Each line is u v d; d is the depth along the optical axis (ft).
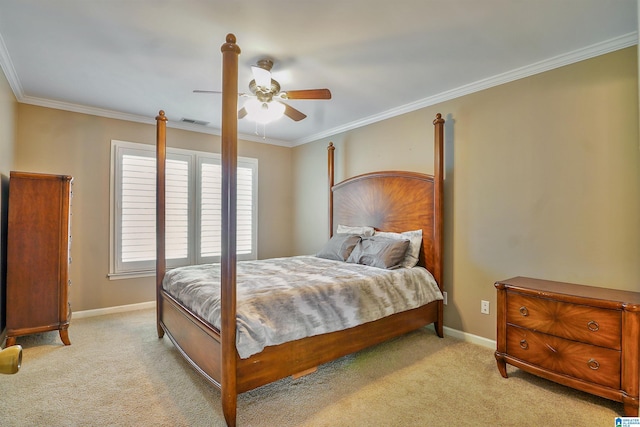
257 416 6.37
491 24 7.00
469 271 10.30
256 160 16.83
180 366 8.39
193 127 14.67
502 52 8.21
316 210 16.37
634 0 6.22
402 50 8.07
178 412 6.45
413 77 9.62
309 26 7.03
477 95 10.14
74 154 12.10
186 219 14.57
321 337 7.38
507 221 9.46
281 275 8.97
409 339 10.37
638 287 7.33
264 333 6.33
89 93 10.78
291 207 17.94
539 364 7.31
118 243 12.92
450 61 8.66
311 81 9.84
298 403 6.82
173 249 14.24
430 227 10.87
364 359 8.93
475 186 10.18
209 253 15.15
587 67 8.10
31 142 11.30
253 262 11.43
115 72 9.22
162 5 6.28
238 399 6.95
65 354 9.07
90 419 6.19
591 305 6.58
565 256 8.38
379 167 13.12
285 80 9.77
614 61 7.72
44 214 9.52
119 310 12.97
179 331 8.52
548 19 6.82
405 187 11.65
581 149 8.17
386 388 7.41
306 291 7.41
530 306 7.48
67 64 8.73
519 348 7.65
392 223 12.08
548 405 6.73
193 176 14.83
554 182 8.60
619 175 7.63
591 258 7.98
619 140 7.63
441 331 10.50
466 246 10.37
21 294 9.21
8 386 7.36
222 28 7.08
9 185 9.23
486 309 9.90
